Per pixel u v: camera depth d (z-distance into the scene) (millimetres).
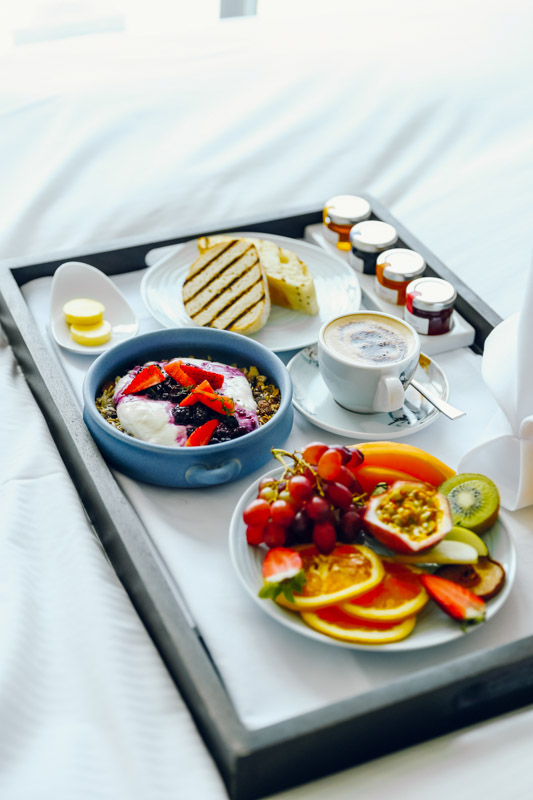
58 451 1204
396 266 1380
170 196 1775
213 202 1778
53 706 854
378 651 857
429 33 2361
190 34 2338
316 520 908
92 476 1033
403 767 801
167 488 1072
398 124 1990
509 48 2271
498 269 1591
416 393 1225
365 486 1021
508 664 815
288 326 1364
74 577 972
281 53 2262
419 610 870
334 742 770
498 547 945
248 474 1080
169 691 853
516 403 1058
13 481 1097
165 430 1068
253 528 929
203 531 1012
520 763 805
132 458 1044
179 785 770
